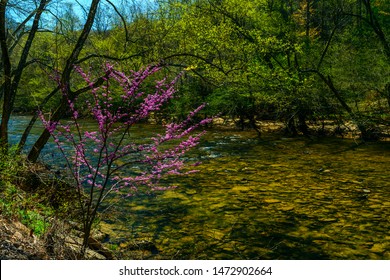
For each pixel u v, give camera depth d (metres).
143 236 6.39
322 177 10.57
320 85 19.41
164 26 20.27
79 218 6.30
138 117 4.49
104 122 4.46
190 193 9.02
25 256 3.90
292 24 21.56
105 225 6.80
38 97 28.95
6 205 5.00
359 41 19.89
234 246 6.03
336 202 8.25
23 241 4.20
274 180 10.30
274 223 7.04
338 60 18.66
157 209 7.83
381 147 15.60
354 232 6.58
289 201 8.38
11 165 6.58
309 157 13.69
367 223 6.99
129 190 9.06
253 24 21.61
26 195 6.24
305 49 20.78
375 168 11.62
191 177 10.66
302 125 20.34
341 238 6.33
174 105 24.45
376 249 5.88
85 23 8.22
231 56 20.11
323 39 24.83
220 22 21.11
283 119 22.72
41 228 4.92
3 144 7.57
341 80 18.09
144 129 23.22
